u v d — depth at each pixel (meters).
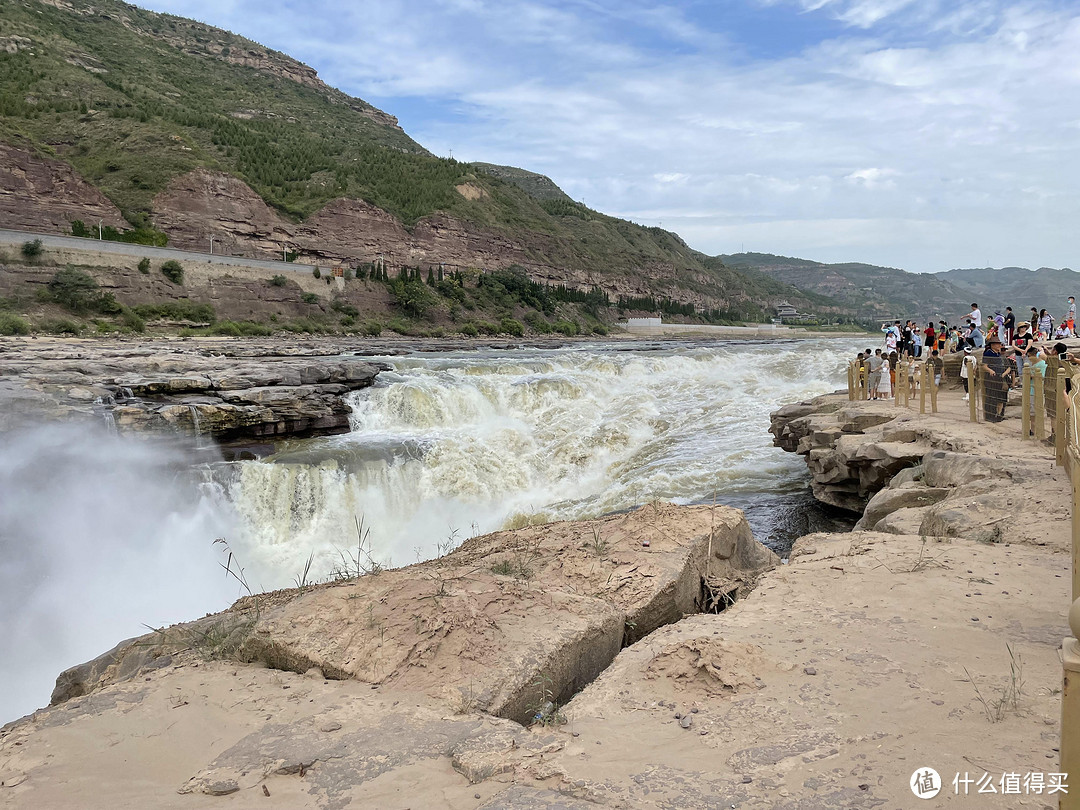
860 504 16.11
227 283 65.25
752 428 23.98
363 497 18.45
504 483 20.75
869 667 4.39
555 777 3.33
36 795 3.40
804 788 3.08
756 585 6.80
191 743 3.89
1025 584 5.97
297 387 21.89
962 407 18.61
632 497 18.95
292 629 5.18
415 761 3.56
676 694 4.24
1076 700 2.07
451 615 5.09
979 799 2.86
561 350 52.31
